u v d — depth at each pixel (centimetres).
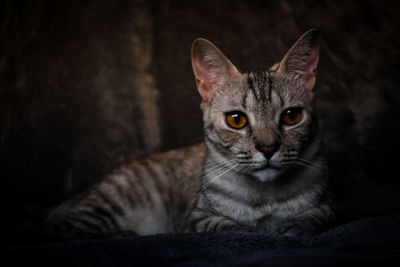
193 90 61
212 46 40
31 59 61
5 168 58
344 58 59
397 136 54
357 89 57
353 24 60
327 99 57
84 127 59
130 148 59
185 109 60
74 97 60
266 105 37
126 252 26
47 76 60
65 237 39
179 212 44
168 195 46
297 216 38
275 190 38
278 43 60
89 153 59
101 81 60
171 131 60
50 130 59
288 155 36
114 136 59
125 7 62
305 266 21
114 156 59
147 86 61
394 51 58
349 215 43
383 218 31
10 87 61
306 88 39
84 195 46
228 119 38
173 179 46
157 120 60
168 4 62
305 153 38
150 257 26
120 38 61
